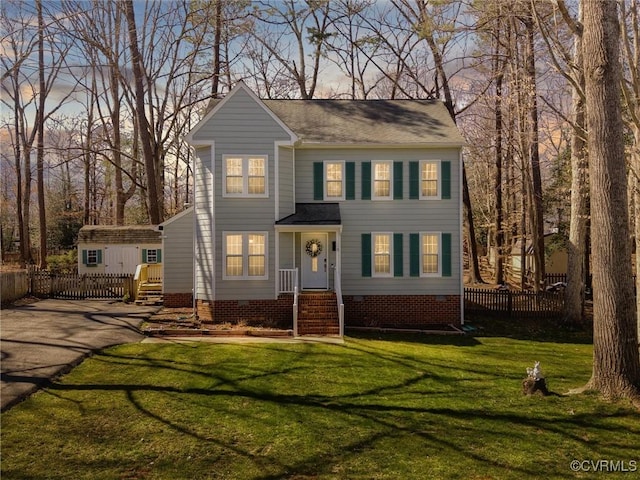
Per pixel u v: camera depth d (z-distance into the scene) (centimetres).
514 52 2417
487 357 1443
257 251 1850
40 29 1839
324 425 870
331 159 1970
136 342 1467
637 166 1375
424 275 1973
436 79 2986
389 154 1973
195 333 1612
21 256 3469
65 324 1658
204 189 1867
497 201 3209
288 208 1905
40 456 724
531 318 2133
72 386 1034
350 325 1912
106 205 5209
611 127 990
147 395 993
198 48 2709
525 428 868
